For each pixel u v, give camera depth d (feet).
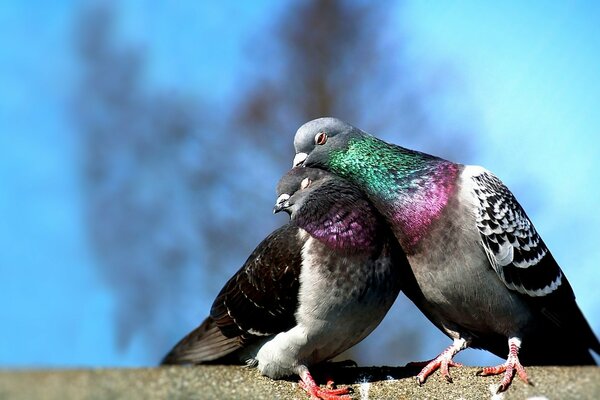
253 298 33.94
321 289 32.42
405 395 33.12
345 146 35.22
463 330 35.22
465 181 33.45
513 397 32.14
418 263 33.55
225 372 32.94
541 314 34.68
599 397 31.22
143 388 30.42
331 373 34.37
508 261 33.06
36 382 29.91
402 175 33.86
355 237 32.76
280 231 34.68
